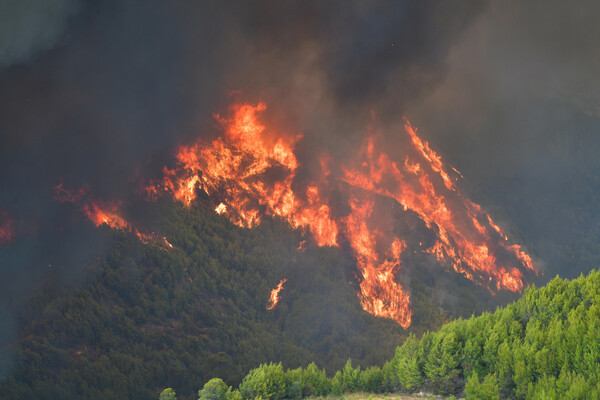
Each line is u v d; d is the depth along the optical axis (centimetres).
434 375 11894
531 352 10019
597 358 9256
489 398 9644
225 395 12362
